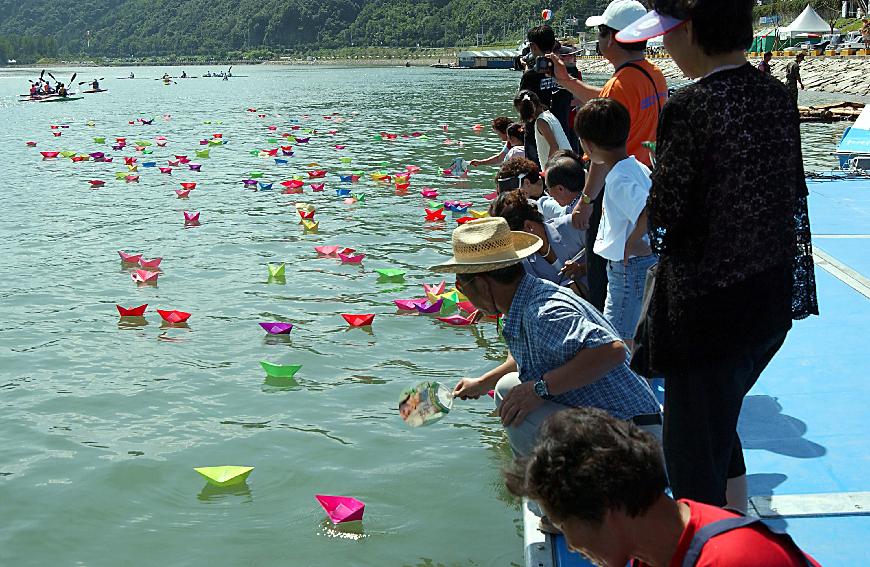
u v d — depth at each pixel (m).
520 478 2.24
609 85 5.95
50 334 7.69
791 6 85.44
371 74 104.56
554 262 6.14
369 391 6.41
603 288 5.70
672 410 3.40
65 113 38.19
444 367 6.86
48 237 11.60
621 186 4.73
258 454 5.48
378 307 8.36
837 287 7.13
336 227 11.91
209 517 4.77
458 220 11.97
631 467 2.08
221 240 11.22
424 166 18.48
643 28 3.32
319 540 4.51
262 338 7.54
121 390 6.47
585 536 2.14
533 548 3.97
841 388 5.30
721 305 3.21
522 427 3.94
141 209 13.57
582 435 2.12
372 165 18.73
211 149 22.61
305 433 5.75
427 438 5.68
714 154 3.14
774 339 3.31
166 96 52.88
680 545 2.08
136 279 9.30
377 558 4.34
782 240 3.22
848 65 44.72
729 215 3.17
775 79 3.30
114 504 4.91
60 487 5.09
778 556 2.02
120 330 7.79
